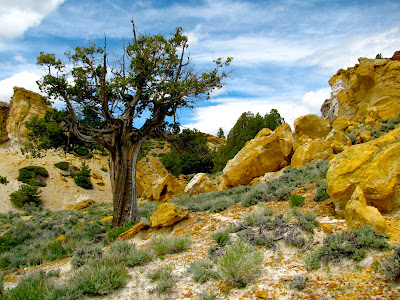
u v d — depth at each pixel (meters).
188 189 24.75
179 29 16.69
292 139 20.06
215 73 16.53
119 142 15.33
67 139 15.98
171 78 17.31
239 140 42.03
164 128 19.42
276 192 11.79
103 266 7.19
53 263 10.10
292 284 5.10
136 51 15.15
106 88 15.62
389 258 4.85
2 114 55.09
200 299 5.18
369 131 19.73
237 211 11.62
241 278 5.64
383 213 7.17
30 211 32.97
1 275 8.83
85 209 31.84
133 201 15.36
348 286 4.72
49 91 14.94
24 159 45.88
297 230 7.34
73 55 14.88
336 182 7.77
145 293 5.95
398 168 7.18
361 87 28.17
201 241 9.12
